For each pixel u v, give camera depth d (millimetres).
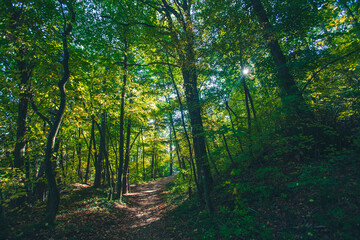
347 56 6441
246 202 5727
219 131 6098
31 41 5891
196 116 8414
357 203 3662
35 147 7820
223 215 5875
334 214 3707
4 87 6559
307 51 6773
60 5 6363
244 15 6691
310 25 7312
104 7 10859
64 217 7113
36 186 9133
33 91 7059
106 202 9828
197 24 6859
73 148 9945
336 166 4797
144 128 15844
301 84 7738
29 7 6102
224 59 7102
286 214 4480
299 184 4957
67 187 8961
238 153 8828
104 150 10375
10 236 4809
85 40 10070
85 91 9617
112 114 12344
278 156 6602
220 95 7598
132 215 9219
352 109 5500
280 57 7480
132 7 10352
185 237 5691
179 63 7285
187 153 11727
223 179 8227
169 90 8742
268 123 6715
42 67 6508
